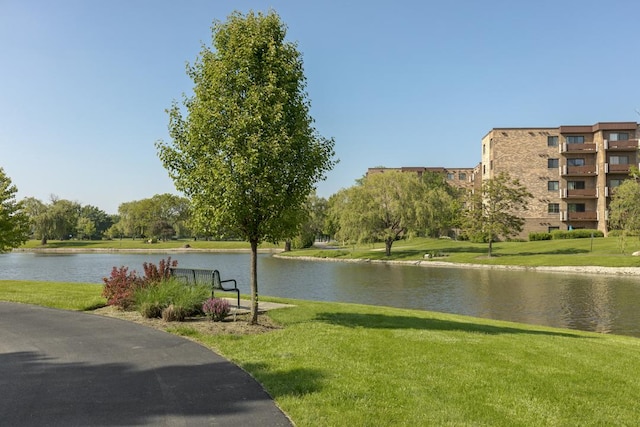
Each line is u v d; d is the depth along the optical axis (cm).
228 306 1187
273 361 775
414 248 6475
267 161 1023
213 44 1092
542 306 2222
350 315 1321
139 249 9419
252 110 1022
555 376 731
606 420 565
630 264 3688
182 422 535
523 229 6269
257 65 1061
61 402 593
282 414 561
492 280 3319
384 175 5844
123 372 722
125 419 541
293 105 1099
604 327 1750
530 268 4094
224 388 651
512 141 6338
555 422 552
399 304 2339
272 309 1377
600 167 5988
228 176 984
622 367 830
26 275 3972
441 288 2936
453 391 643
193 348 874
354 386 650
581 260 4050
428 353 840
